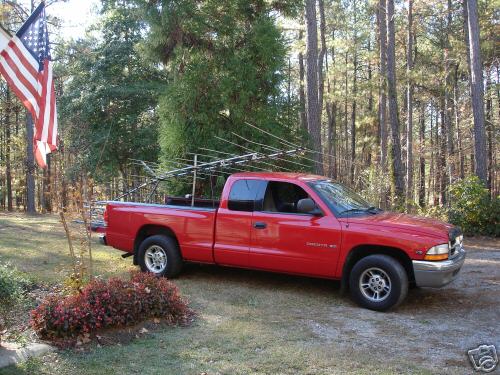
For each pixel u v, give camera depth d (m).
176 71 13.45
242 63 13.03
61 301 5.21
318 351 4.96
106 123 25.44
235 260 7.43
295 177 7.48
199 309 6.40
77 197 6.45
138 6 14.15
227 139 12.80
